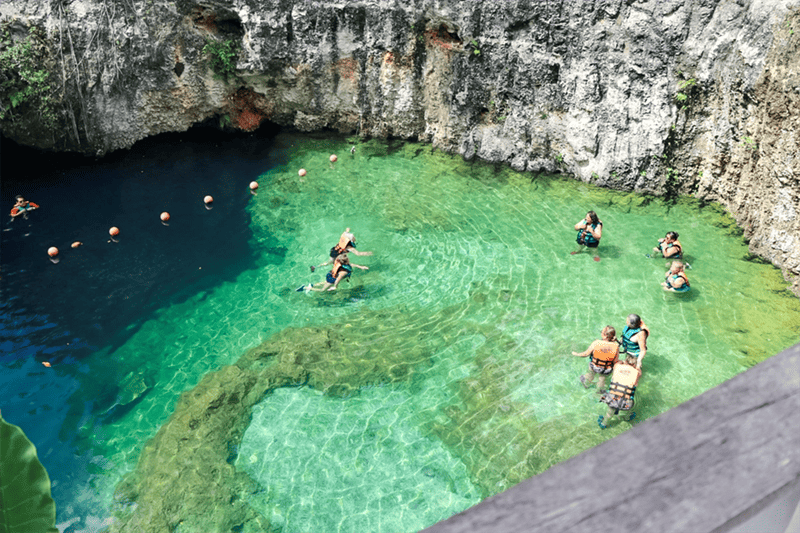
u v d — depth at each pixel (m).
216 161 21.41
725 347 12.61
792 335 12.69
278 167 21.00
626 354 12.04
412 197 19.02
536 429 11.13
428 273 15.82
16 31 18.59
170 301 15.41
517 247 16.42
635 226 16.62
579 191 18.17
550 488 1.09
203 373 13.09
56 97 19.66
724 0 14.97
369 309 14.74
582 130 17.78
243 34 20.72
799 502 1.17
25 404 12.49
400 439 11.20
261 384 12.63
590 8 16.67
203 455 11.07
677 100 16.38
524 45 17.91
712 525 1.03
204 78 21.30
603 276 15.02
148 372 13.25
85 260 16.98
